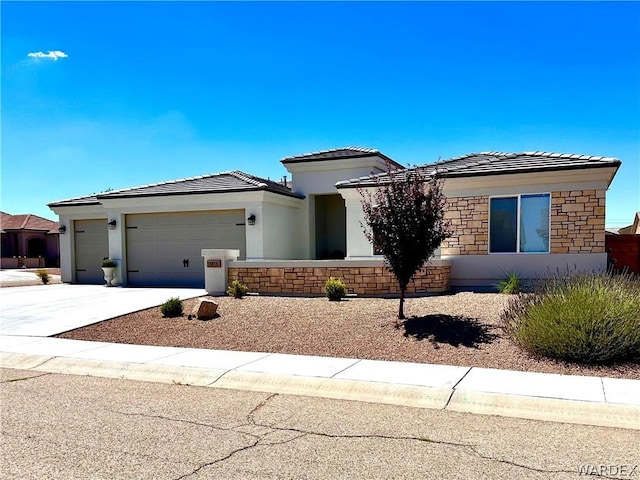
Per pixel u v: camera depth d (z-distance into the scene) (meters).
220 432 5.55
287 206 22.00
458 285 15.54
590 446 5.06
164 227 21.44
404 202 10.91
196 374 8.08
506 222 15.20
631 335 8.05
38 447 5.16
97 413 6.25
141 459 4.85
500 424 5.72
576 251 14.48
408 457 4.83
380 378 7.44
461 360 8.37
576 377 7.34
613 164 13.87
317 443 5.20
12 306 15.27
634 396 6.45
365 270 14.74
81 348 10.00
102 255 24.06
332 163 22.34
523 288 14.01
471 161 18.41
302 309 12.70
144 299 16.02
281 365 8.37
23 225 47.81
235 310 12.99
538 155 16.31
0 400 6.86
